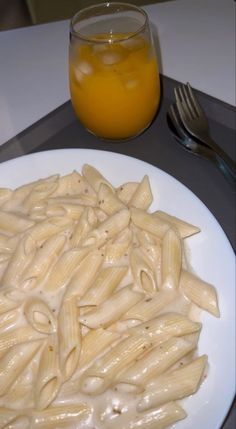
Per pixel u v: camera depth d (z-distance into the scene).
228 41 0.44
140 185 0.31
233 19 0.46
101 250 0.29
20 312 0.28
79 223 0.30
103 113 0.35
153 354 0.26
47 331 0.27
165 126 0.38
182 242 0.29
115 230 0.30
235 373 0.24
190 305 0.28
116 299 0.27
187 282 0.28
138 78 0.34
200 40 0.45
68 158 0.34
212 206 0.33
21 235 0.30
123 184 0.33
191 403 0.24
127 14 0.36
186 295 0.28
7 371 0.26
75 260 0.29
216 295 0.27
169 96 0.40
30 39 0.47
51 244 0.29
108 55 0.34
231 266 0.27
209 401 0.24
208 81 0.41
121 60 0.34
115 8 0.36
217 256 0.28
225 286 0.27
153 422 0.24
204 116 0.37
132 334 0.27
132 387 0.26
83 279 0.28
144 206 0.31
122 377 0.25
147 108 0.35
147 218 0.30
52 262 0.29
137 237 0.30
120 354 0.26
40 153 0.34
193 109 0.37
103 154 0.33
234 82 0.41
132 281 0.29
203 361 0.25
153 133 0.38
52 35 0.47
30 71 0.44
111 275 0.28
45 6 0.67
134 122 0.36
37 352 0.27
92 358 0.27
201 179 0.34
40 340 0.27
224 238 0.28
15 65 0.45
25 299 0.28
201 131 0.36
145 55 0.34
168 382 0.25
